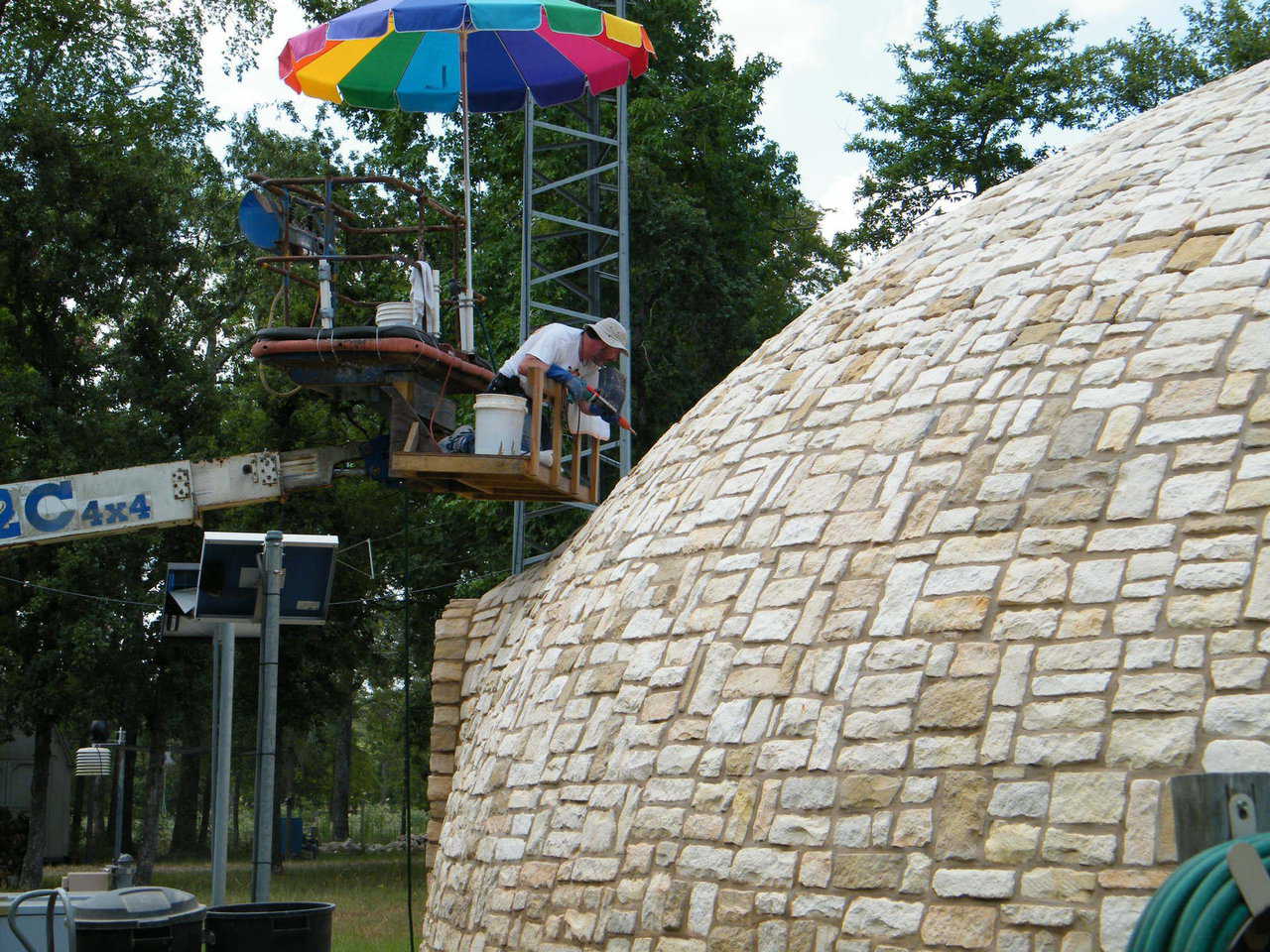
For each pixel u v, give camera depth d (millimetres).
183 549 30891
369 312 29875
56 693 28719
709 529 9727
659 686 9188
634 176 23922
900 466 8484
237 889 31188
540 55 14031
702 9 27875
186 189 32188
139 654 29922
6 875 36312
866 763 7477
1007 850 6695
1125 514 7164
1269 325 7383
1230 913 4328
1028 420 7969
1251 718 6211
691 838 8297
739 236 26875
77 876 9344
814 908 7375
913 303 9789
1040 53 29094
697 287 24812
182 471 11211
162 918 7859
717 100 25719
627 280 15289
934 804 7070
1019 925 6500
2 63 29891
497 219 25625
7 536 10914
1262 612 6438
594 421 12141
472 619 14094
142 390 29203
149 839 30812
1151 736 6469
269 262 11422
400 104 14430
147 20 31562
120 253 29172
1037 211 9750
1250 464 6914
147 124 31219
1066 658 6934
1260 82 9750
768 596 8727
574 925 8992
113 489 11141
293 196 11664
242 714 35500
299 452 11422
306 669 34062
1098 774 6551
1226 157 8859
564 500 12219
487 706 12688
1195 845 4633
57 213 28156
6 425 27734
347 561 33375
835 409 9477
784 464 9469
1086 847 6434
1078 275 8648
